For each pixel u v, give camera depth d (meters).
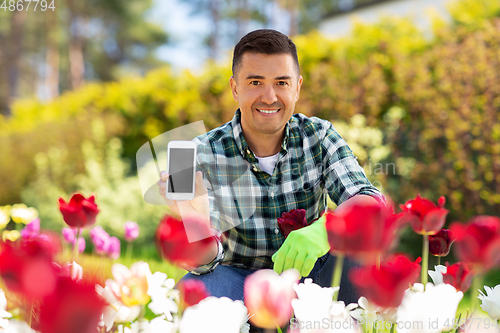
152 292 0.76
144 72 20.75
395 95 3.64
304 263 0.93
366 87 3.64
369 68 3.69
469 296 1.91
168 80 5.50
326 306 0.65
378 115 3.76
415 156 3.50
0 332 0.66
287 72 1.32
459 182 3.29
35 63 20.52
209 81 4.88
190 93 4.98
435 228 0.80
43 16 15.55
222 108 4.72
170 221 0.71
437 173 3.37
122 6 17.70
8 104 15.92
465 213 3.30
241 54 1.36
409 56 3.64
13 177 6.24
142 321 0.74
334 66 3.92
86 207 0.96
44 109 7.28
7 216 2.60
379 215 0.55
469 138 3.28
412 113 3.55
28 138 6.27
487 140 3.19
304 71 3.99
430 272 0.89
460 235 0.65
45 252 0.57
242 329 0.86
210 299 0.60
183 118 5.04
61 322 0.36
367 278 0.57
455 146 3.27
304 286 0.67
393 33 4.05
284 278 0.60
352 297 1.23
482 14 3.44
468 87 3.26
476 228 0.63
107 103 6.01
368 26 4.10
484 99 3.20
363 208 0.56
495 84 3.14
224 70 4.82
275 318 0.59
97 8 17.61
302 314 0.65
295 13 14.71
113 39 19.72
